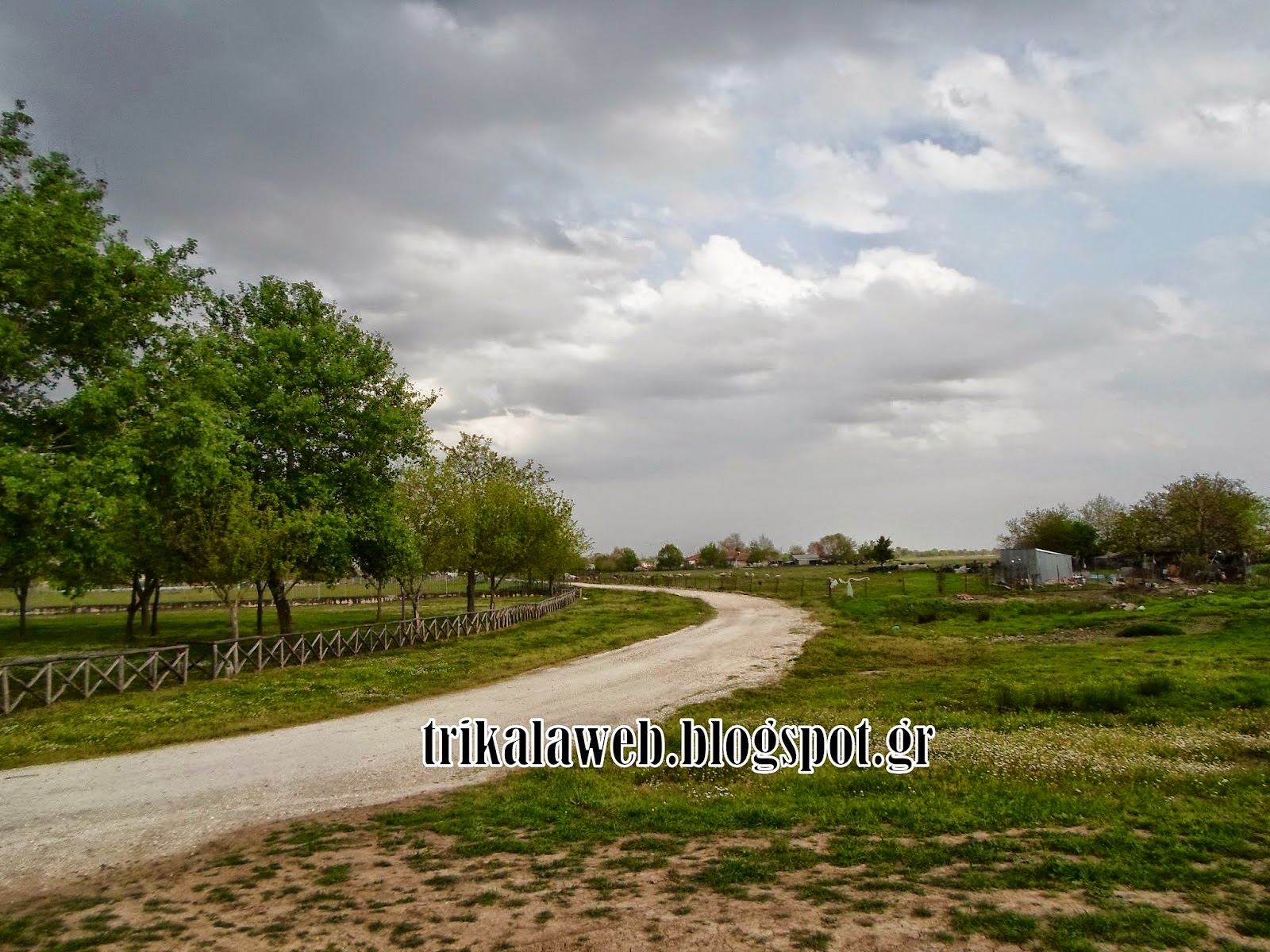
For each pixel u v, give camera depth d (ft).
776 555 553.64
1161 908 25.09
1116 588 164.04
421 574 123.13
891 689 73.67
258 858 34.50
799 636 123.34
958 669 84.69
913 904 26.02
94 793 45.27
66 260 72.02
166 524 92.68
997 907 25.45
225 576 90.17
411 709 70.33
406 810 41.68
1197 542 198.29
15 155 79.82
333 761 52.49
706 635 128.36
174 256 90.48
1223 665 74.49
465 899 28.50
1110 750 48.34
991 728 56.70
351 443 115.65
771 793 43.88
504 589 270.67
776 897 27.20
